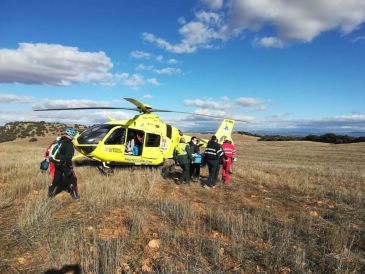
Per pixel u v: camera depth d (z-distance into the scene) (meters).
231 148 10.54
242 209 7.41
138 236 5.46
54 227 5.59
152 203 7.52
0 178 9.80
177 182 10.27
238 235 5.59
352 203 8.35
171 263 4.48
